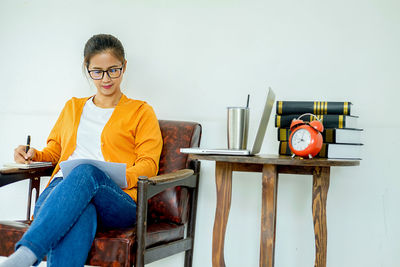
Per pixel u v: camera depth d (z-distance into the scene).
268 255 1.58
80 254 1.38
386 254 1.94
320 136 1.60
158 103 2.22
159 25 2.23
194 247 2.14
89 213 1.45
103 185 1.49
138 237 1.46
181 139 1.94
